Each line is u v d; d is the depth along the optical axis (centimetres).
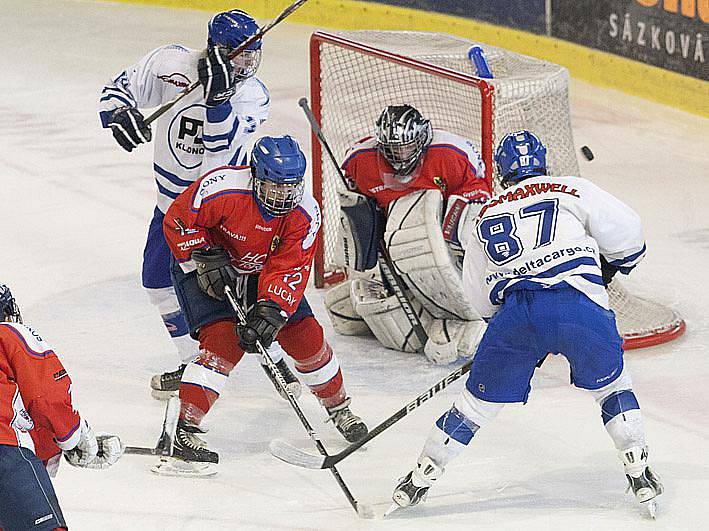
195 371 1373
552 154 1958
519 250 1236
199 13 4475
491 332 1251
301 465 1302
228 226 1358
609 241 1264
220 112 1549
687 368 1706
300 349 1439
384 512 1295
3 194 2636
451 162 1686
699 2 2969
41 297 2031
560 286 1226
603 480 1362
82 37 4184
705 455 1424
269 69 3662
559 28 3400
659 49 3119
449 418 1266
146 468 1403
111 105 1566
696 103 3047
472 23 3653
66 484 1354
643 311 1855
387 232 1711
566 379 1670
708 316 1914
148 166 2867
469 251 1291
